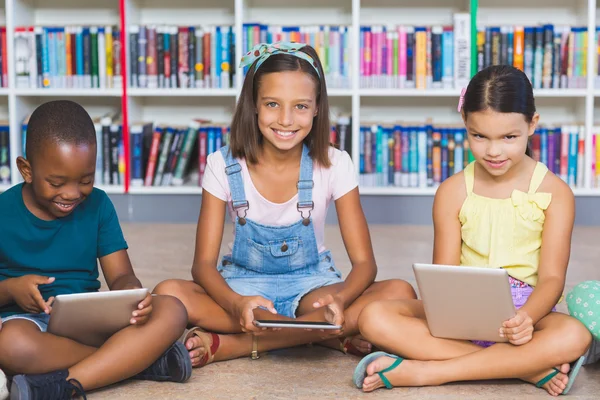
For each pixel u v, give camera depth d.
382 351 1.67
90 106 3.79
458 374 1.56
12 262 1.64
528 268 1.72
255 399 1.51
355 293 1.78
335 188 1.89
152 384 1.59
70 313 1.44
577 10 3.58
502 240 1.73
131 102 3.52
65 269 1.67
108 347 1.50
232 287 1.85
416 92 3.36
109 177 3.50
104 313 1.47
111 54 3.44
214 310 1.76
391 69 3.39
